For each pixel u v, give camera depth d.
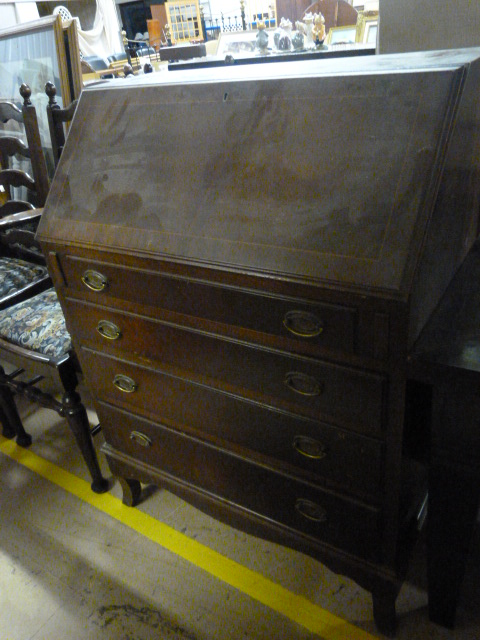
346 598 1.22
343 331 0.79
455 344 0.76
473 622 1.13
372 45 1.79
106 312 1.10
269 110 0.87
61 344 1.40
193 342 1.00
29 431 1.90
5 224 1.58
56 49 2.18
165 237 0.91
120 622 1.23
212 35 4.21
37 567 1.39
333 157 0.79
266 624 1.19
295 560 1.33
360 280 0.72
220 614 1.22
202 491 1.26
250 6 3.90
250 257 0.82
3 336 1.49
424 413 0.90
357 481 0.94
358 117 0.78
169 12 4.19
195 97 0.95
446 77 0.74
